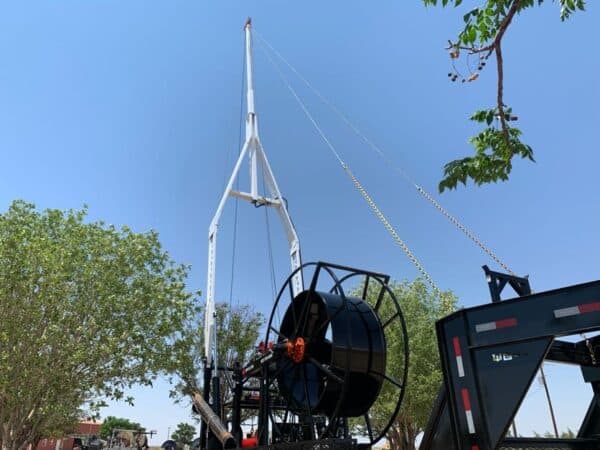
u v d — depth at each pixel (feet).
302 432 26.84
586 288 13.16
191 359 80.69
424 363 96.27
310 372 24.76
